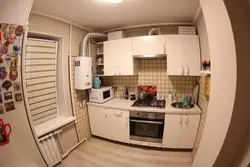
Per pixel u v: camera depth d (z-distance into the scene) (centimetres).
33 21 181
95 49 297
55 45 222
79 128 255
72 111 243
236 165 41
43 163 114
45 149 188
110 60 262
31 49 192
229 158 43
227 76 43
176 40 223
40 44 201
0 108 86
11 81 91
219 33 48
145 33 270
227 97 42
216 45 52
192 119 208
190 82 255
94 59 294
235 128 40
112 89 293
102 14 204
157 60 271
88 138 276
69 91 239
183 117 210
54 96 230
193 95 247
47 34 198
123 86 299
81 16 210
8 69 89
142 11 195
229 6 39
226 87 43
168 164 201
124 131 241
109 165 202
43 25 193
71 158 218
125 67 252
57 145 213
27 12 93
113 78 306
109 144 255
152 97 275
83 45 244
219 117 47
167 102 252
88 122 278
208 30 59
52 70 223
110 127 252
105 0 157
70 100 241
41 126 199
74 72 245
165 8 185
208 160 51
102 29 280
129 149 238
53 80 226
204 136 60
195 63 218
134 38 241
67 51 233
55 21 209
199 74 217
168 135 220
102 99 258
